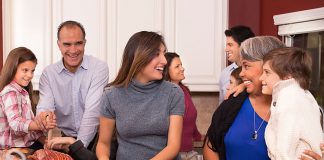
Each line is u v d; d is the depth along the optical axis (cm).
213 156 187
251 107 181
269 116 177
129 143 189
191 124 307
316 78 270
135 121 184
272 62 162
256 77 175
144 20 377
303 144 151
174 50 378
